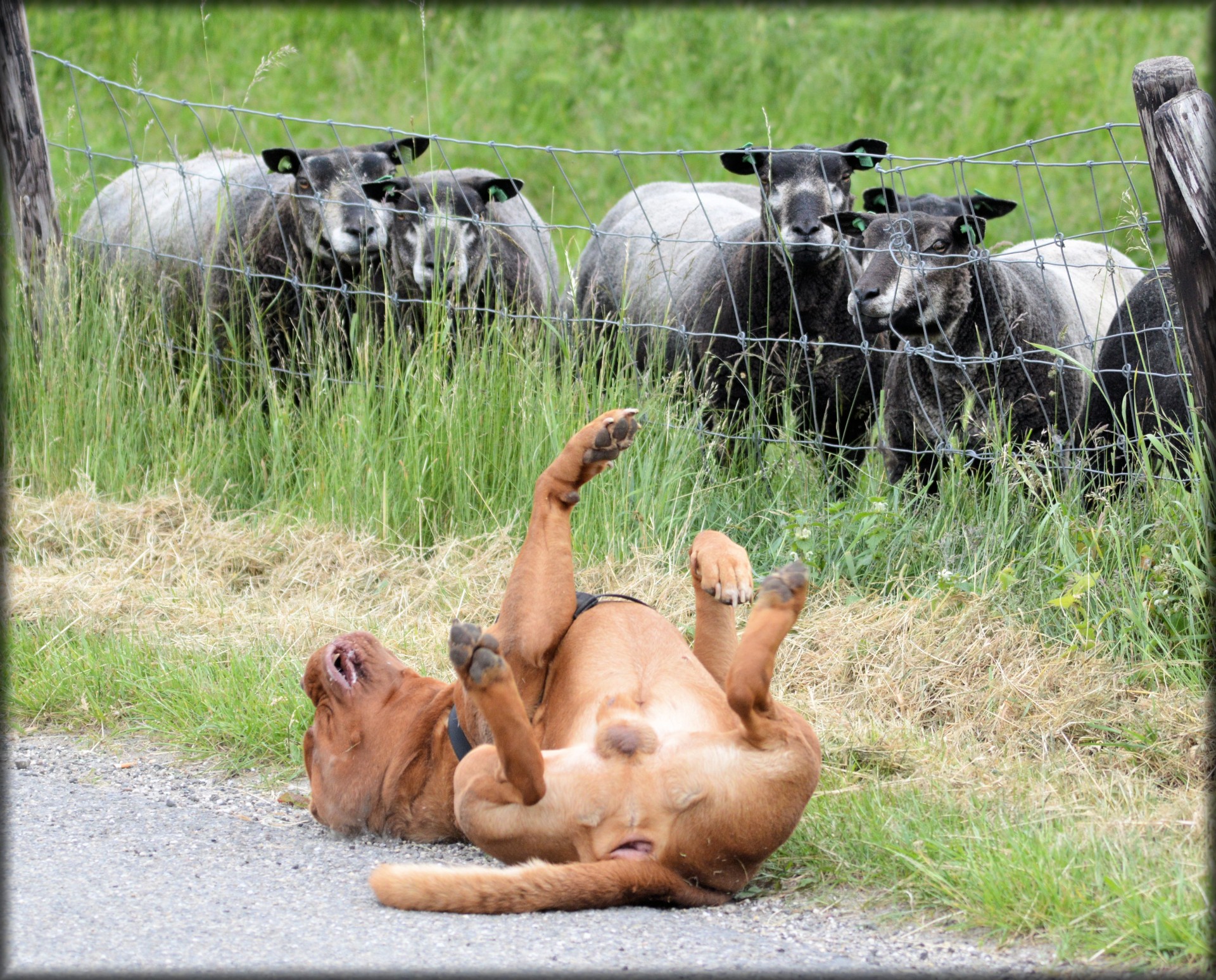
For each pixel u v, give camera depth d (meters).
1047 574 9.12
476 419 11.23
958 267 10.41
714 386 12.07
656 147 25.64
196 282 13.30
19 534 10.98
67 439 12.16
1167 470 9.67
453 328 12.73
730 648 6.57
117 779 7.30
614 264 14.71
